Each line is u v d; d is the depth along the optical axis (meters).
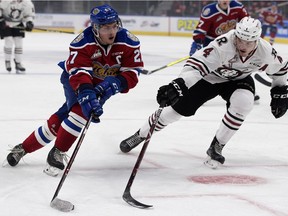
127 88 5.43
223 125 6.00
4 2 15.02
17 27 15.31
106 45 5.34
